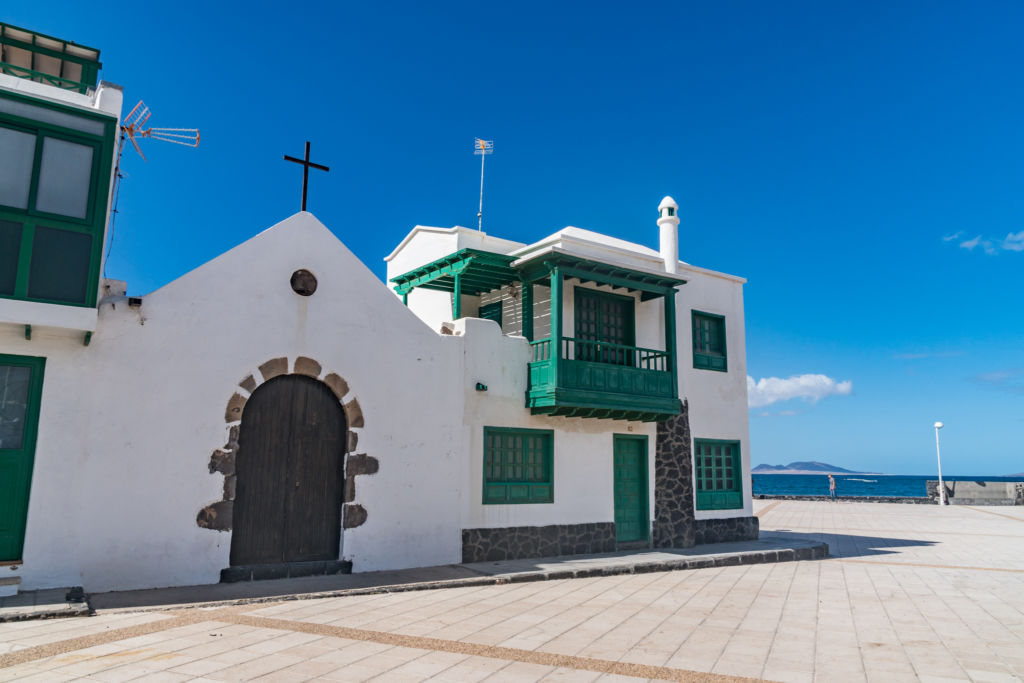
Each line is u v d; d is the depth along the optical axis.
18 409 8.05
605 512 13.46
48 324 7.77
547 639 6.72
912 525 21.70
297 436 9.99
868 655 6.43
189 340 9.15
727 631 7.34
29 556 7.83
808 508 30.16
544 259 12.67
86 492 8.24
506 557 11.89
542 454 12.86
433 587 9.42
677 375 14.31
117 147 9.98
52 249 7.96
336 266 10.59
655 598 9.27
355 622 7.21
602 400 12.62
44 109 8.16
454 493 11.35
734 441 15.91
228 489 9.19
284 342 9.91
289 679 5.12
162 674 5.12
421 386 11.23
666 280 14.05
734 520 15.55
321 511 10.07
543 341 12.64
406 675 5.33
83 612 7.03
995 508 30.09
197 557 8.87
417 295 16.83
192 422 9.03
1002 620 8.12
